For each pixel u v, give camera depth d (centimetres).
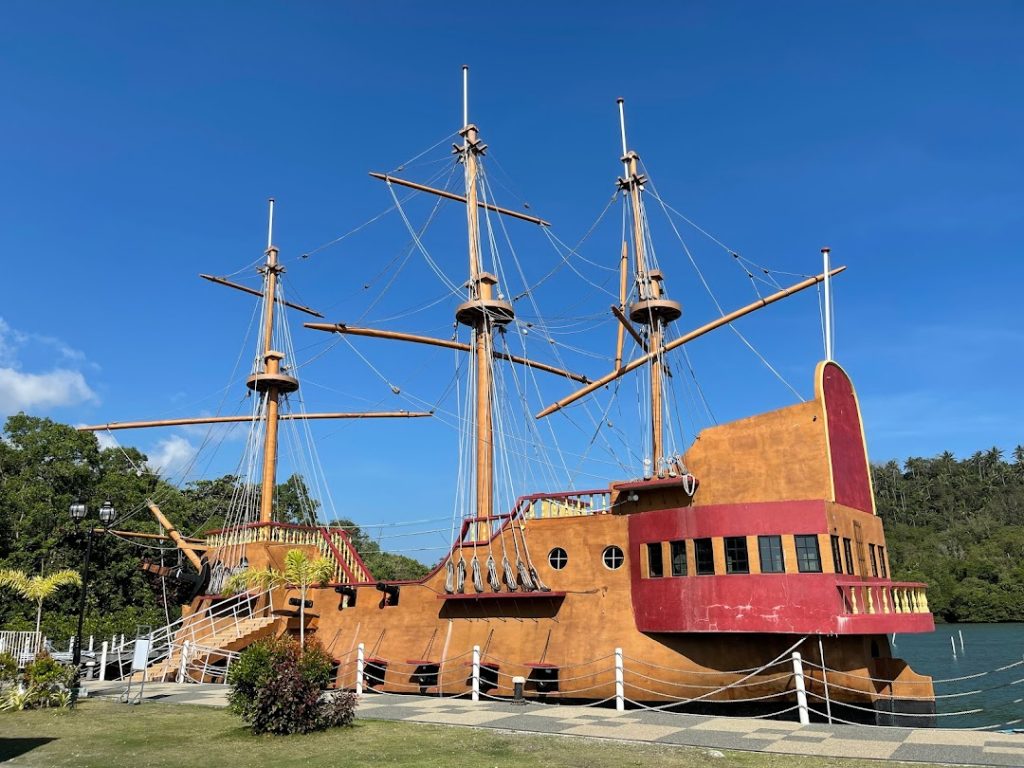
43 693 2294
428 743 1650
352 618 3328
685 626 2497
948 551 15338
